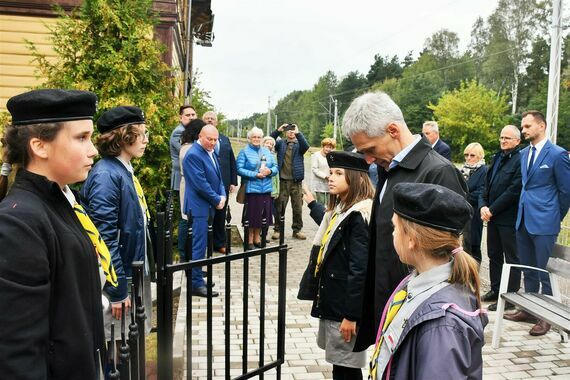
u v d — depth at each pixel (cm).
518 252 505
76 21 616
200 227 514
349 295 253
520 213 496
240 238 838
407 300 163
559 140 4188
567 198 473
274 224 891
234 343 419
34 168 155
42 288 133
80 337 148
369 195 274
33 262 132
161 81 661
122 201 287
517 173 517
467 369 140
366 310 254
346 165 275
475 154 656
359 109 226
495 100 4703
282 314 269
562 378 370
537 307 394
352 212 262
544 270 436
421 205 160
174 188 632
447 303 150
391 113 223
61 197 157
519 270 525
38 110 150
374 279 253
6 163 156
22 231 134
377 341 182
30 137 151
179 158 605
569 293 591
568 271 416
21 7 755
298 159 882
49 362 142
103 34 618
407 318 158
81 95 156
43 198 149
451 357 139
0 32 757
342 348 269
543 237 477
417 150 225
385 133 224
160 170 640
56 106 151
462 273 156
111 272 203
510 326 477
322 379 361
